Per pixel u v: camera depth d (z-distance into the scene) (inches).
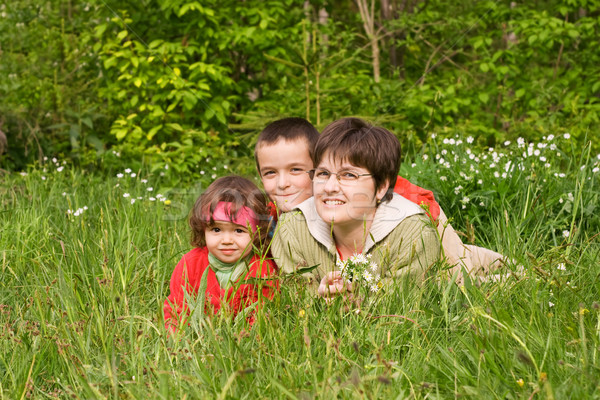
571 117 251.4
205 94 238.1
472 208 131.2
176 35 264.7
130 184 186.4
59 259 111.0
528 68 321.7
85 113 254.4
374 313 85.1
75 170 229.9
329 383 63.1
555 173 137.3
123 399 66.4
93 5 272.4
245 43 260.4
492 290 86.9
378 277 88.1
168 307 95.1
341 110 204.1
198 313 84.1
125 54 245.3
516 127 254.8
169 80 238.8
